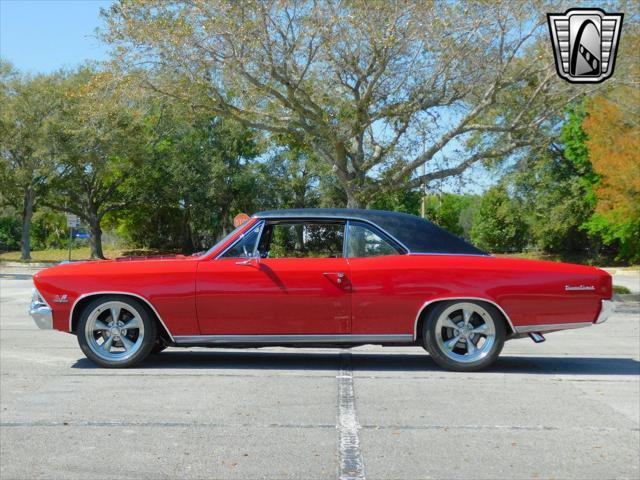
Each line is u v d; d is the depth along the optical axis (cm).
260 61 2028
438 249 740
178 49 1998
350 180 2328
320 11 1998
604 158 2795
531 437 491
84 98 2234
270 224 752
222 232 6291
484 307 722
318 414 548
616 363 805
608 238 4041
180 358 820
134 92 2103
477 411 559
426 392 625
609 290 733
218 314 730
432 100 2162
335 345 746
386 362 797
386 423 523
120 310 749
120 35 2012
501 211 5688
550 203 5300
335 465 432
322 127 2158
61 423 525
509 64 2056
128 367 748
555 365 785
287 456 449
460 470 425
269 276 727
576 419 538
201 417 539
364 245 743
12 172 5109
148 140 5450
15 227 8738
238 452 457
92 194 5981
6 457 448
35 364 776
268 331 733
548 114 2188
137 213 6712
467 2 1959
